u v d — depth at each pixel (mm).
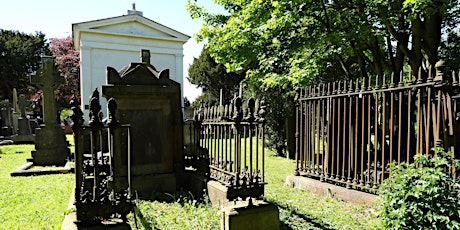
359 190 5273
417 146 4379
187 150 7008
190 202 4859
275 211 3795
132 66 5867
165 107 5969
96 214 3328
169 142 5984
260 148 12961
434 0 6238
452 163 3744
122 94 5539
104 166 5512
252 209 3688
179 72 22922
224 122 4953
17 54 37812
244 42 9078
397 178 3523
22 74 38312
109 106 3574
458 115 4480
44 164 9328
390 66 8508
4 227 3986
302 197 5445
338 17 8039
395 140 5984
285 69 9023
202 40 9945
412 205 3238
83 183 3598
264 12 7926
